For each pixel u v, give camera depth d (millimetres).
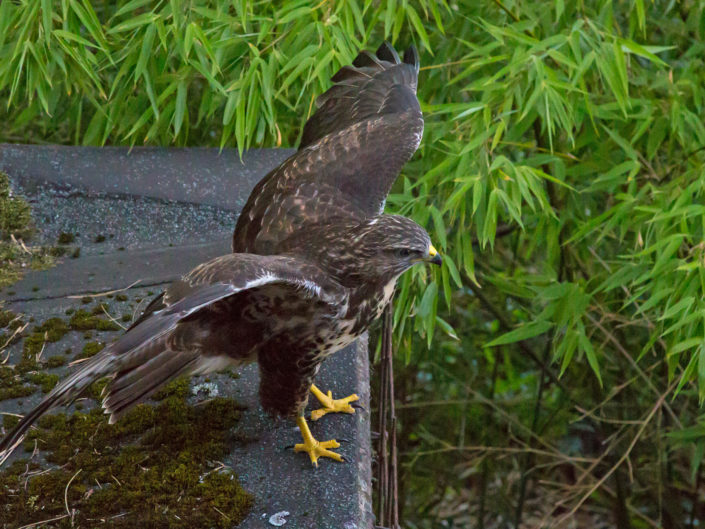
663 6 11539
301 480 6145
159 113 9789
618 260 11906
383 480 6910
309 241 6297
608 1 9758
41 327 7289
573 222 11672
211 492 5949
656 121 10297
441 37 10945
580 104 9859
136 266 8047
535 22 9789
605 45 9172
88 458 6191
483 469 15070
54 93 9609
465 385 14148
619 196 9625
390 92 7980
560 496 15086
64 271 7969
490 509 15547
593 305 11828
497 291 14555
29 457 6230
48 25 8477
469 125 9672
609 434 14008
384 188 7016
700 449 11234
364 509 6020
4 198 8586
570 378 14484
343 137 7320
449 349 14914
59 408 6613
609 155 10719
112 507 5836
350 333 6148
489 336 14609
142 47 8836
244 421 6578
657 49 9266
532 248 11711
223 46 9047
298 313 5836
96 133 9633
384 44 8594
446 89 10961
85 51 8938
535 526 14594
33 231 8391
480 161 9023
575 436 15953
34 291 7703
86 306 7543
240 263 5406
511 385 15648
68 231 8461
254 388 6875
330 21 9125
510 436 14180
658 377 13336
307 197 6777
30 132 12312
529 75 8953
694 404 13531
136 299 7637
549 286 10141
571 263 12258
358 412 6887
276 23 9008
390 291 6277
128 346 5074
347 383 7117
